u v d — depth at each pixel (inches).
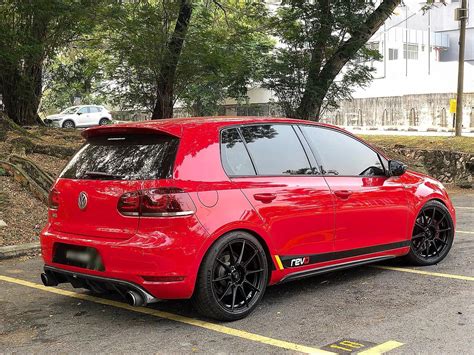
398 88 1343.5
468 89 1208.8
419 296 213.6
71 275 190.9
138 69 677.9
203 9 694.5
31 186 385.4
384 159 247.8
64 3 598.9
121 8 629.0
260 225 193.8
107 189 184.9
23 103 690.8
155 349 166.9
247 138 204.5
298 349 164.1
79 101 1711.4
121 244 177.3
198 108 1112.8
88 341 175.2
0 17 606.2
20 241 320.2
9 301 220.5
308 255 209.2
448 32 2037.4
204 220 179.9
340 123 1465.3
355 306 203.6
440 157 705.0
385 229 237.3
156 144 188.1
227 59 670.5
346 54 690.8
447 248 268.1
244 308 191.9
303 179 211.8
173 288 175.0
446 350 160.1
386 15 698.8
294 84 693.9
